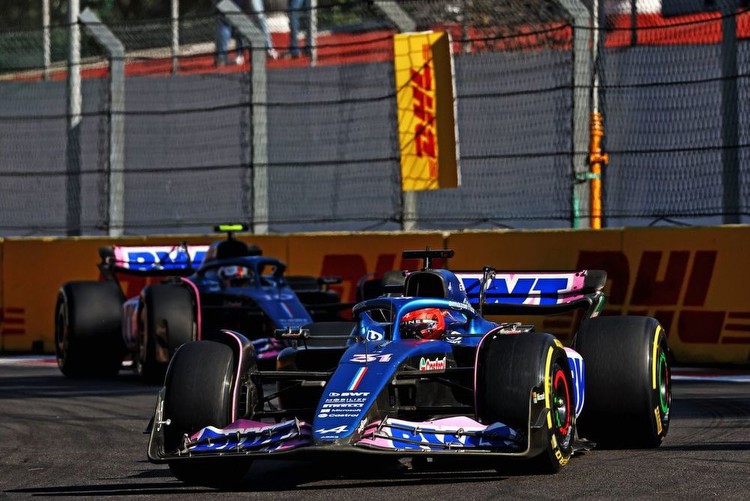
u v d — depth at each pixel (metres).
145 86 72.88
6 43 81.81
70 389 42.12
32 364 53.19
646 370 24.92
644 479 21.30
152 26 61.06
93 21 59.50
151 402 37.59
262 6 69.44
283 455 19.28
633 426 25.06
